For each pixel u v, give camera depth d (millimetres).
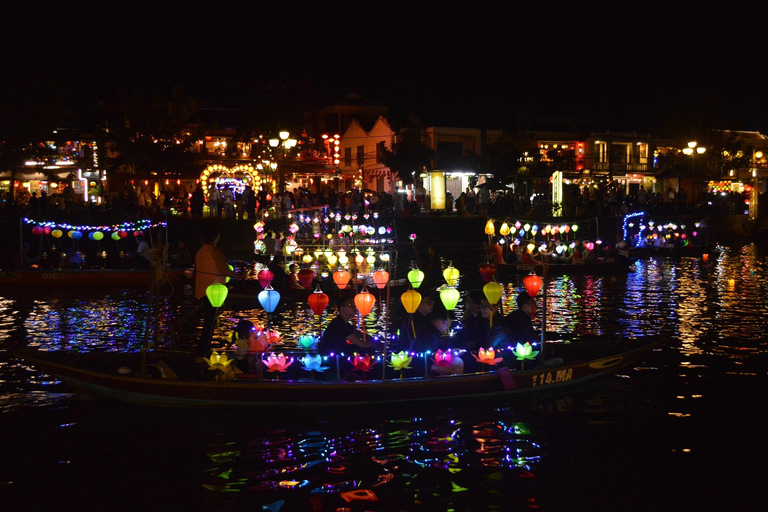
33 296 20594
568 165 48469
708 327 15398
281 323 16031
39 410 9219
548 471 7449
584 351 11312
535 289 10430
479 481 7203
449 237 36000
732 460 7750
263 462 7621
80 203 30844
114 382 8969
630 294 21109
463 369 10000
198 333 14875
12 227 28672
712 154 51656
